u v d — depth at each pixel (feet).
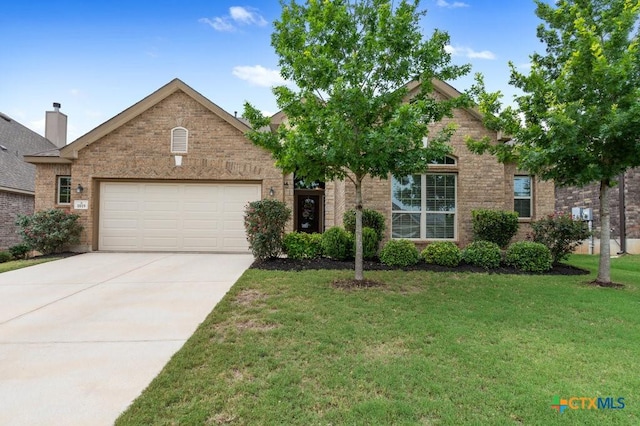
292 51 20.95
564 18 24.00
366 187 34.65
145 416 8.68
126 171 37.68
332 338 13.57
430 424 8.45
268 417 8.69
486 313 16.72
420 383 10.33
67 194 39.04
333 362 11.66
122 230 38.14
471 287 21.71
